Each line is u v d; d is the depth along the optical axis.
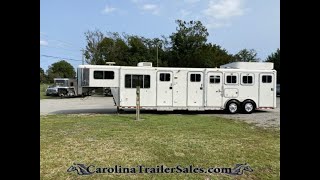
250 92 16.45
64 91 34.94
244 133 9.67
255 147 7.59
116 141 8.20
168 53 56.53
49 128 10.52
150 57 53.06
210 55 52.59
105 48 52.06
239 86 16.36
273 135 9.31
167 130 10.16
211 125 11.48
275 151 7.17
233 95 16.33
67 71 91.25
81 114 15.73
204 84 16.11
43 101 28.06
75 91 34.88
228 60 58.50
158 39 56.78
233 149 7.35
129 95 15.59
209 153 6.95
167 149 7.29
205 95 16.11
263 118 14.09
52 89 35.34
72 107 20.97
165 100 15.85
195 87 16.06
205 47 56.22
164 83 15.84
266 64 16.75
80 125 11.29
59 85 36.03
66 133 9.48
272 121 12.89
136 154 6.82
